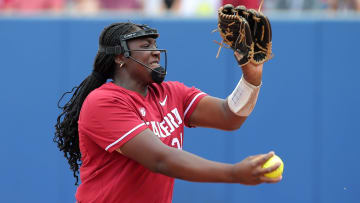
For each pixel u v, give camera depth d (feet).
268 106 51.62
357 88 50.72
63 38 53.21
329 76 51.11
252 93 26.96
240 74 51.39
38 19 53.42
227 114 28.50
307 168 51.26
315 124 51.13
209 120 29.30
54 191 53.26
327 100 51.16
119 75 27.84
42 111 53.26
